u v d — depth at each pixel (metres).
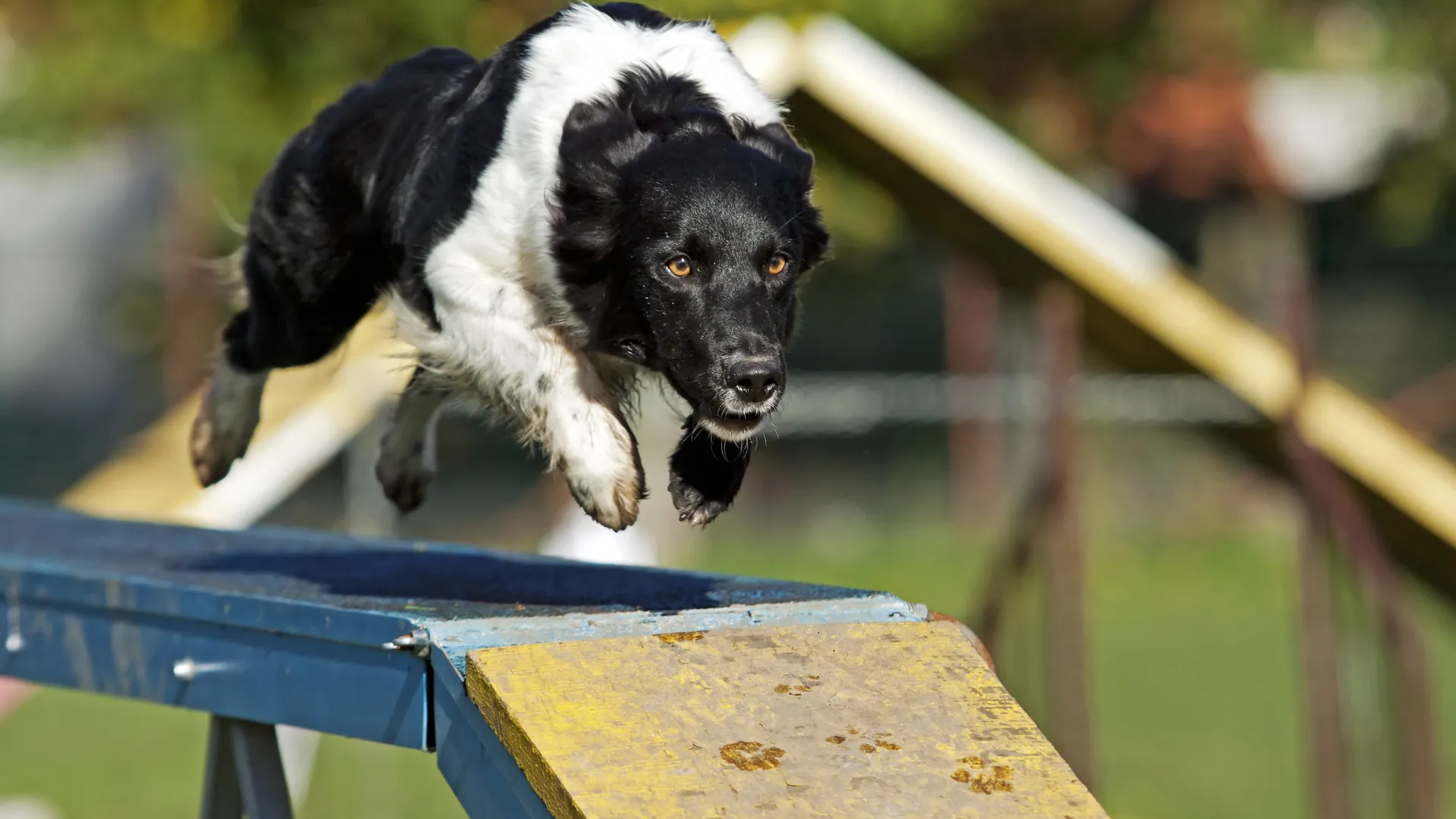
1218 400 13.16
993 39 24.02
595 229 5.91
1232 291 29.08
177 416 12.52
